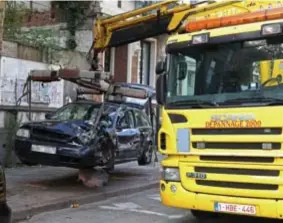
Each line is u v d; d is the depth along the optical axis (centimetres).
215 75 727
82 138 1107
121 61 2261
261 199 667
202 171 714
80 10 2014
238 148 685
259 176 669
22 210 886
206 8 1117
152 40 2445
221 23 755
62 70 1288
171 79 761
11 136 1438
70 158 1102
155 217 907
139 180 1312
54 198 1003
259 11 731
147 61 2466
